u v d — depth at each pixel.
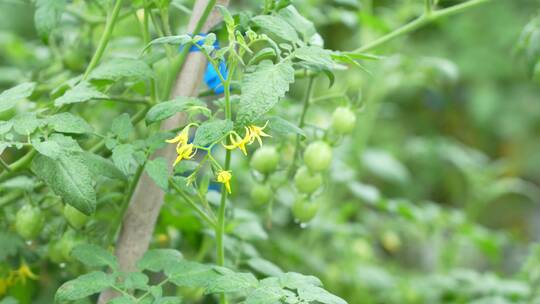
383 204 1.29
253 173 0.99
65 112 0.85
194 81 0.89
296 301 0.78
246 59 1.08
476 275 1.26
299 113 1.13
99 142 0.94
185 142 0.79
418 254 1.80
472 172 1.56
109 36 0.89
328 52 0.80
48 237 1.02
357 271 1.29
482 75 2.31
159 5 0.89
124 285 0.82
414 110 2.40
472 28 2.33
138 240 0.90
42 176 0.80
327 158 0.95
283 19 0.84
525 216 2.39
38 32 0.91
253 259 0.98
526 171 2.43
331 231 1.30
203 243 1.08
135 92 1.00
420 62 1.38
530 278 1.24
